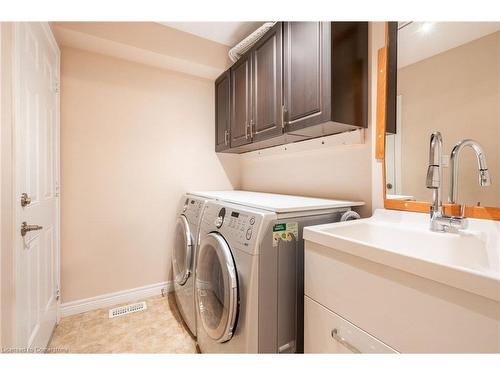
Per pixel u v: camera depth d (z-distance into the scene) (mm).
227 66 2340
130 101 2098
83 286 1910
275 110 1599
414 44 1143
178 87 2338
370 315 732
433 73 1070
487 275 505
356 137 1404
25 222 1085
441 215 979
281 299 1042
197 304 1428
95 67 1951
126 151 2082
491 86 902
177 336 1606
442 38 1043
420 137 1120
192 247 1596
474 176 943
